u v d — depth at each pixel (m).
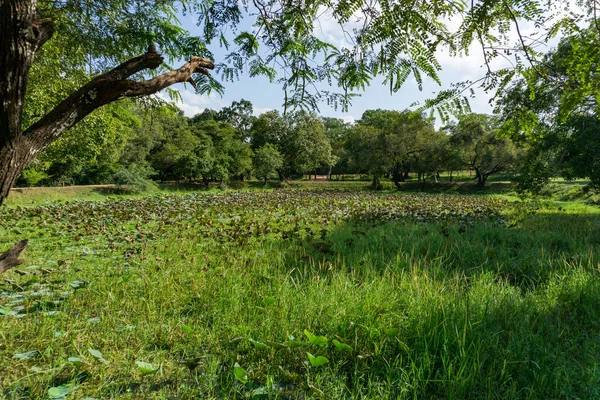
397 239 7.06
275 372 2.72
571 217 11.96
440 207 16.25
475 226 9.23
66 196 22.34
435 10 1.92
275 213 13.13
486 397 2.40
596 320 3.55
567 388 2.46
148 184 27.62
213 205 15.53
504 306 3.69
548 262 5.41
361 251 6.10
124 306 3.86
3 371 2.65
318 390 2.37
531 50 1.96
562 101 2.21
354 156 43.75
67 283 4.55
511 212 14.52
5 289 4.32
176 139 37.72
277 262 5.40
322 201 18.53
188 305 3.98
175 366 2.81
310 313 3.48
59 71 4.18
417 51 2.05
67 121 1.71
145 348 3.06
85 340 3.10
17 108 1.57
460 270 5.42
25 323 3.34
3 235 7.97
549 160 14.53
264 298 3.60
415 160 38.94
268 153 40.28
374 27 2.04
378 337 3.10
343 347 2.70
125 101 3.63
